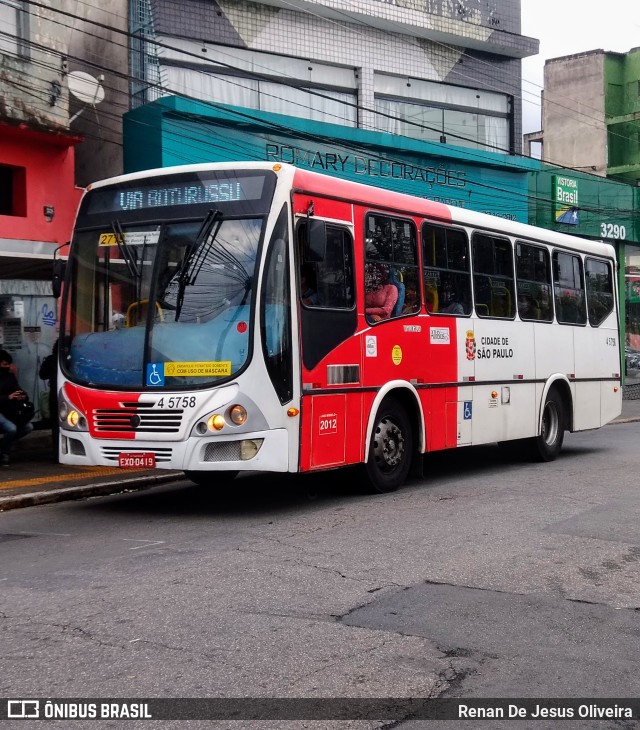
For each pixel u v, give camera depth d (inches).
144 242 367.2
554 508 372.5
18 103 626.8
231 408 341.4
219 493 431.5
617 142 1454.2
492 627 216.5
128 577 263.0
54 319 660.7
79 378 368.8
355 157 890.1
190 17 802.8
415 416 431.8
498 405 496.1
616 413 636.7
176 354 351.3
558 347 560.4
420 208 438.6
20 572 274.7
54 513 387.5
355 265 390.6
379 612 227.3
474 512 364.8
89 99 687.1
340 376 378.3
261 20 848.3
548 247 555.2
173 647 201.2
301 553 291.0
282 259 353.4
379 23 928.9
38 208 648.4
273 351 347.6
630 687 181.2
